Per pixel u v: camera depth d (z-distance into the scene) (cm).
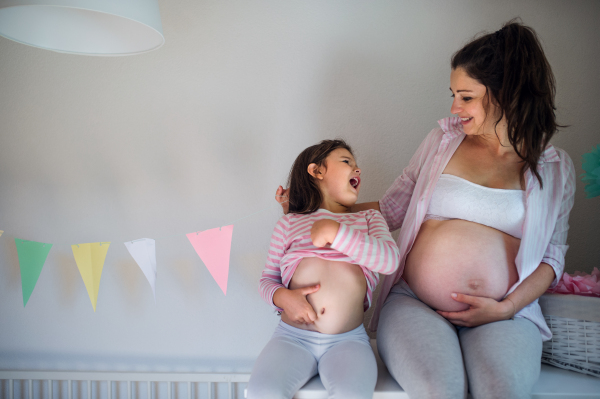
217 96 158
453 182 116
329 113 157
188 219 157
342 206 124
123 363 157
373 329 127
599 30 155
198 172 157
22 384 156
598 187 126
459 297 105
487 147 117
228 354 156
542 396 95
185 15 159
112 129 158
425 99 156
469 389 93
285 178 157
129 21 122
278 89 158
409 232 120
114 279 157
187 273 157
